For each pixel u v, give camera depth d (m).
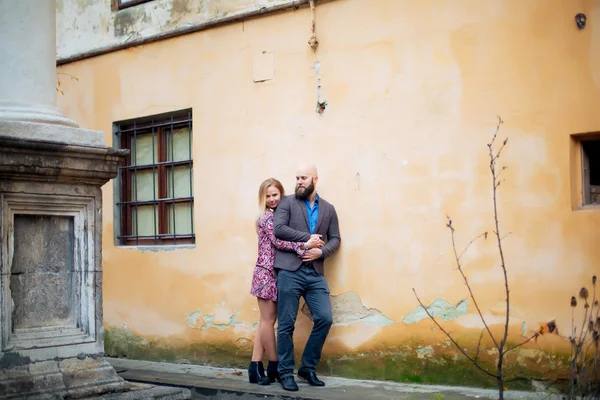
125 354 7.56
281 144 6.57
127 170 7.89
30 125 4.62
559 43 5.14
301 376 5.87
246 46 6.83
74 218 4.84
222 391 5.79
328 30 6.29
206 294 7.00
